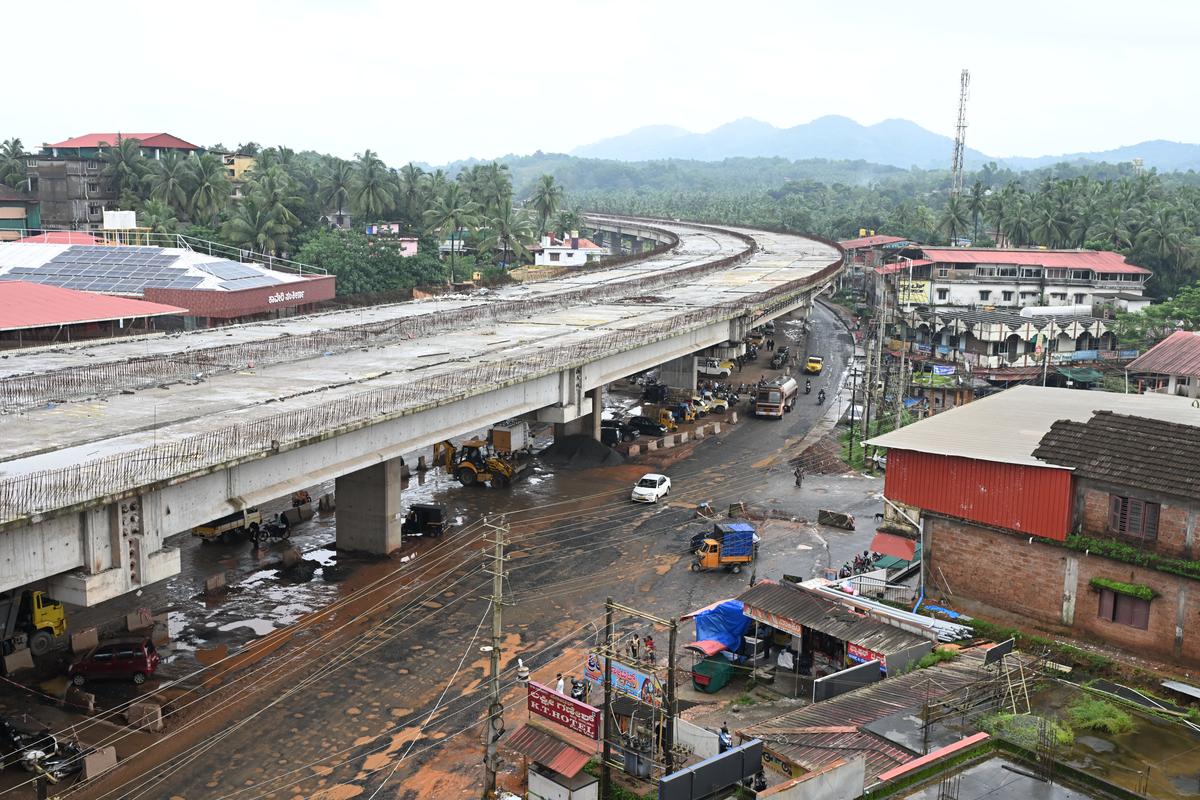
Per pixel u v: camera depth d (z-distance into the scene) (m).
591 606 50.34
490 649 45.28
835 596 45.41
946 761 27.06
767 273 137.88
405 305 93.38
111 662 41.16
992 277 134.62
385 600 50.78
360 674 42.84
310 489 71.81
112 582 36.44
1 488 33.66
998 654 36.66
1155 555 38.22
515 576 54.28
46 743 35.69
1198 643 37.22
